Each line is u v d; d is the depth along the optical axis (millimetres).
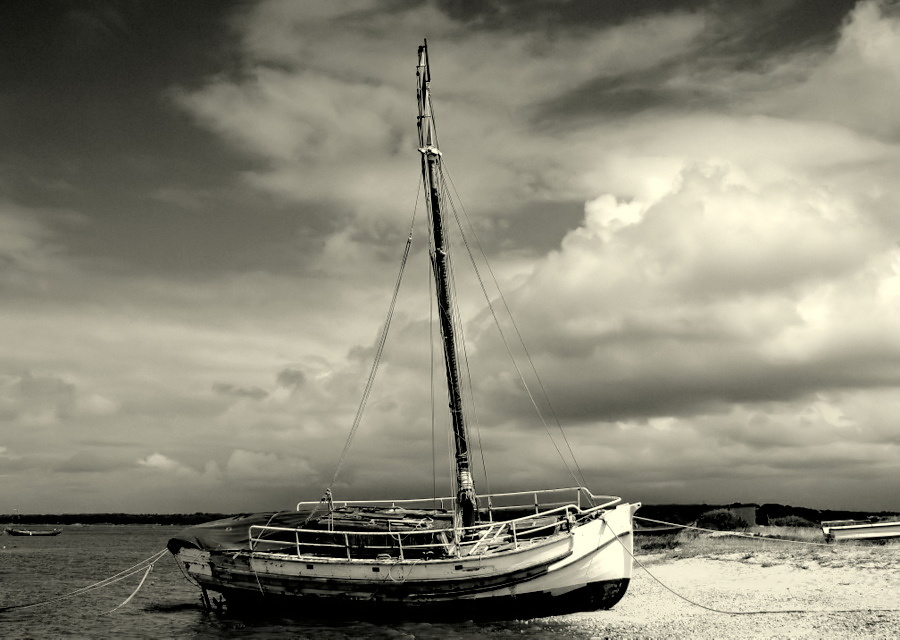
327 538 31562
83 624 37188
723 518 50656
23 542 164875
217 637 29453
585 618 27922
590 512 28984
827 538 38125
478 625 28719
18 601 49656
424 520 30812
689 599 29172
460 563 28594
